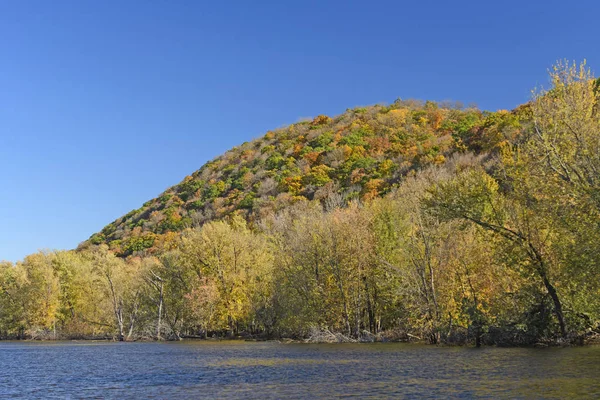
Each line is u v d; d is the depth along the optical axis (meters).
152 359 39.38
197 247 69.62
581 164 32.56
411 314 46.62
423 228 46.38
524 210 36.44
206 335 71.56
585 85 33.34
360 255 53.97
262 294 67.25
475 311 39.84
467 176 38.78
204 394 21.20
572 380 20.33
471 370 24.62
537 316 36.84
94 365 35.97
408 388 20.34
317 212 65.62
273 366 30.78
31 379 28.88
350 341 53.53
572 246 32.97
